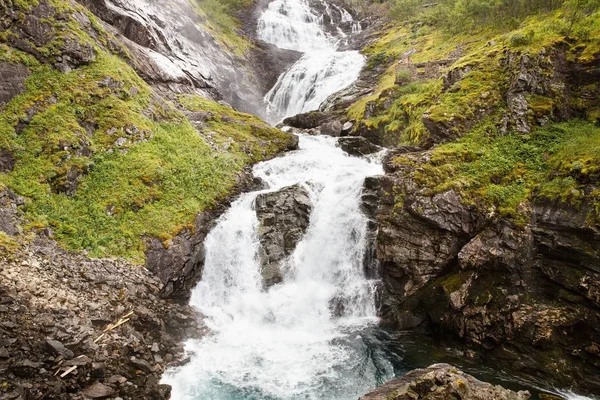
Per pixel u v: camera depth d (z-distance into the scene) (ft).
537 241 48.96
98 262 49.01
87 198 55.93
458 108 68.54
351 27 189.57
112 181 59.16
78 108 62.80
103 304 43.70
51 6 69.31
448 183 56.70
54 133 58.13
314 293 59.98
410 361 47.62
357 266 61.62
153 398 37.06
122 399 34.71
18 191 51.44
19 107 58.18
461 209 54.65
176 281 55.26
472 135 65.51
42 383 32.09
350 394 41.60
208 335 50.72
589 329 43.34
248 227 63.31
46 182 54.08
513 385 43.29
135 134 66.49
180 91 99.55
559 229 47.50
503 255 50.06
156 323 45.96
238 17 180.34
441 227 54.75
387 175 62.49
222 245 61.41
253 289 60.13
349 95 119.03
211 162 71.41
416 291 55.52
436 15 144.25
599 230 43.88
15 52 61.46
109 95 67.97
